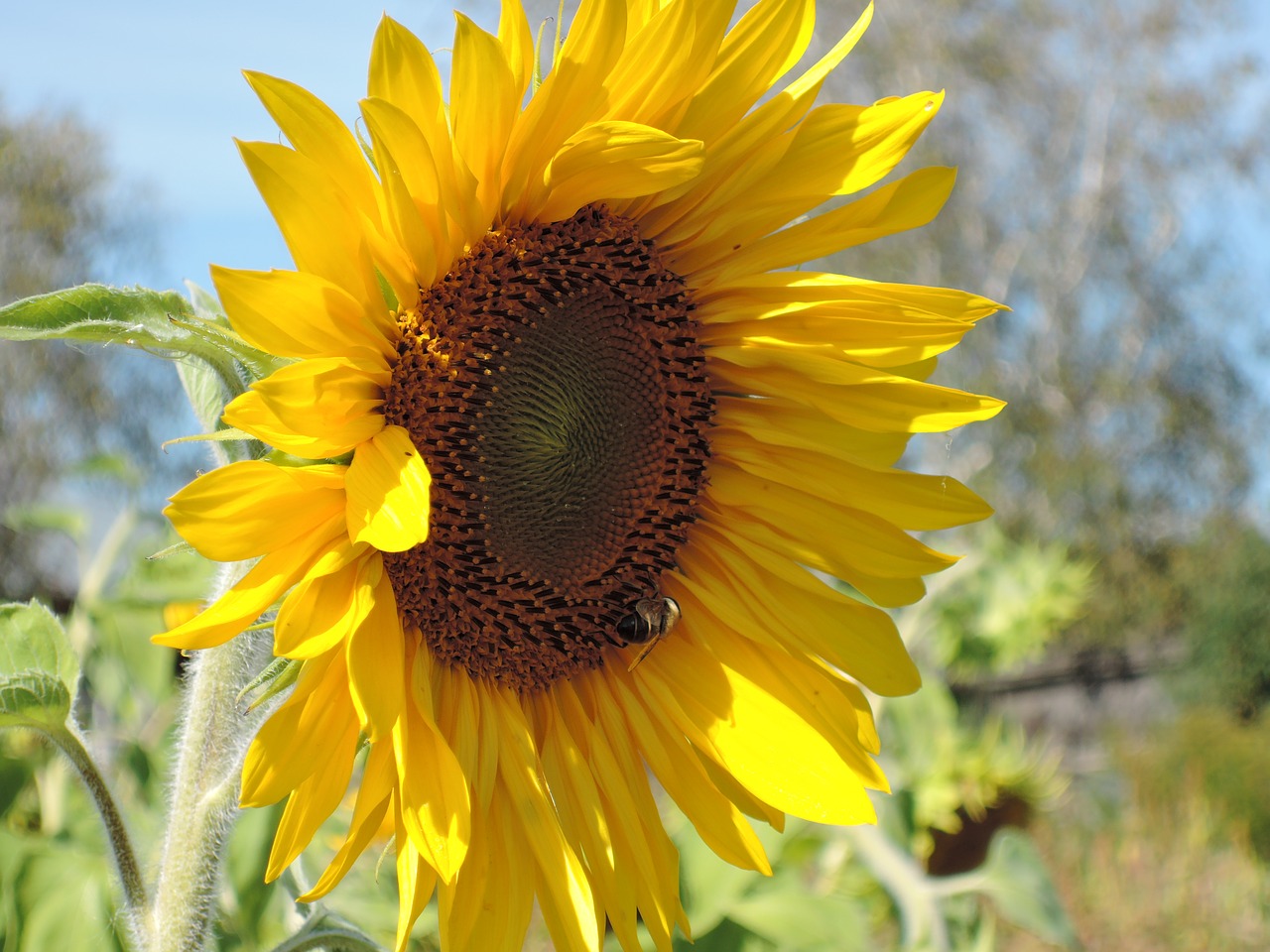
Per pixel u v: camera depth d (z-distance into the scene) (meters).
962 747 0.95
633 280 0.47
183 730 0.45
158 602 0.68
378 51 0.40
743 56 0.45
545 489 0.47
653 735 0.48
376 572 0.42
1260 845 2.75
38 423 3.46
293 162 0.40
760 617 0.48
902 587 0.48
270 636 0.44
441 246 0.44
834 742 0.47
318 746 0.40
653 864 0.46
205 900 0.43
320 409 0.41
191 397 0.44
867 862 0.70
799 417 0.49
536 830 0.44
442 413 0.45
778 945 0.58
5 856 0.52
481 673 0.46
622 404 0.48
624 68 0.43
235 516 0.40
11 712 0.42
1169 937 2.14
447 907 0.41
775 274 0.47
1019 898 0.68
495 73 0.42
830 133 0.46
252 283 0.40
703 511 0.49
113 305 0.40
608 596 0.48
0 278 3.61
